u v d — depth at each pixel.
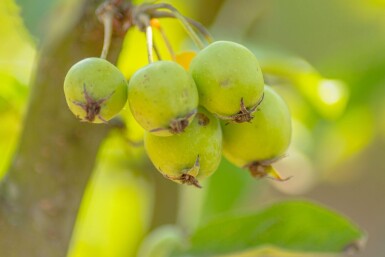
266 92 0.51
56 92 0.56
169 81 0.47
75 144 0.57
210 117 0.49
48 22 0.60
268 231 0.59
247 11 0.74
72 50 0.55
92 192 0.71
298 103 0.74
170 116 0.47
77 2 0.57
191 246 0.60
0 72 0.65
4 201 0.58
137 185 0.71
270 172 0.52
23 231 0.58
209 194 0.70
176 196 0.71
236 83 0.48
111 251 0.72
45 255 0.58
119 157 0.69
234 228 0.59
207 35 0.52
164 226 0.70
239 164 0.52
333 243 0.58
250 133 0.51
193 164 0.49
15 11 0.62
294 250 0.58
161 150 0.49
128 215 0.72
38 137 0.57
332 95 0.70
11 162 0.58
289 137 0.52
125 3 0.52
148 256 0.65
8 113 0.64
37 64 0.57
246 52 0.48
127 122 0.61
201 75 0.48
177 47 0.67
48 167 0.57
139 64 0.64
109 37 0.51
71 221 0.58
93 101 0.47
